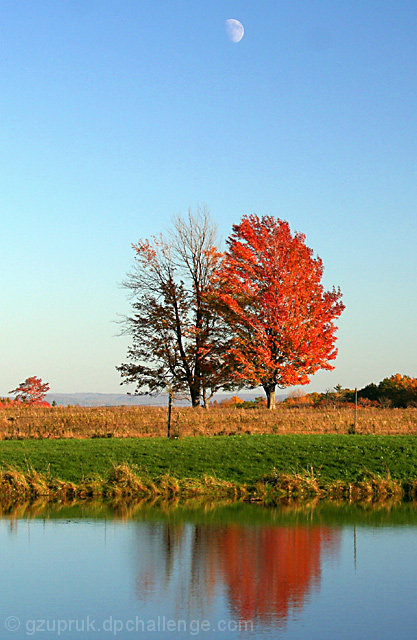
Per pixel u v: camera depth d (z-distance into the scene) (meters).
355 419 33.72
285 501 22.70
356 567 15.00
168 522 19.52
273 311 42.03
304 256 43.78
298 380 42.09
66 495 23.45
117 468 24.50
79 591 13.41
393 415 38.56
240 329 43.22
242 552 16.25
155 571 14.77
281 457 26.59
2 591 13.43
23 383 64.69
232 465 25.84
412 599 12.92
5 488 23.42
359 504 22.30
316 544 17.03
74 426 33.66
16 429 32.78
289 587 13.66
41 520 19.77
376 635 11.05
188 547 16.77
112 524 19.27
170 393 39.12
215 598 12.99
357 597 12.99
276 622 11.72
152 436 30.94
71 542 17.27
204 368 44.72
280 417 36.88
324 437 30.03
